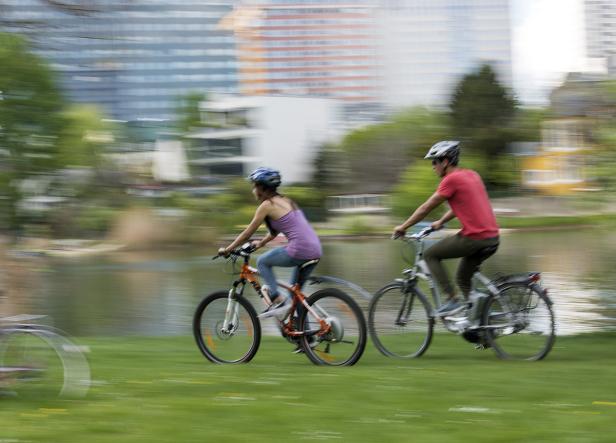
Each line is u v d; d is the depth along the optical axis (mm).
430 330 15617
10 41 29234
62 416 10125
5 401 11180
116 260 74188
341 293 14625
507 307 15062
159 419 9953
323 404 10859
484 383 12484
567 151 23859
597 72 24391
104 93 119875
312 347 14820
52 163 88312
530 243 81812
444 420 9859
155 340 20453
